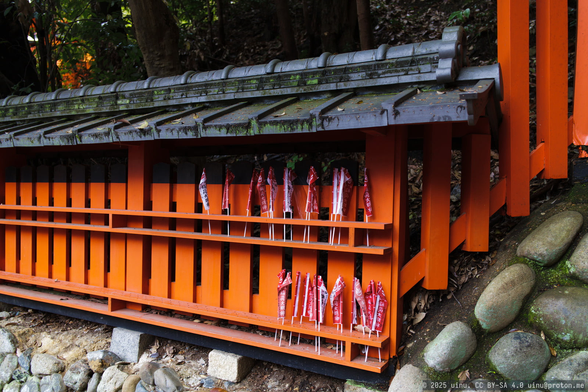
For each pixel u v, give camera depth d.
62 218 4.10
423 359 2.54
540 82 3.07
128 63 6.85
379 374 2.63
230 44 8.55
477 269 2.95
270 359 2.95
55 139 3.31
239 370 3.02
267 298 3.11
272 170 3.02
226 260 4.47
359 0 5.40
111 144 3.63
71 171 4.11
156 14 4.72
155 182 3.54
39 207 4.04
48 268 4.22
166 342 3.55
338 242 2.79
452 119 1.96
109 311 3.53
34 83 6.99
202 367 3.23
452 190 3.99
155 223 3.56
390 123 2.11
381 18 7.80
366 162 2.72
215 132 2.60
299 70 2.76
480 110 2.03
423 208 2.78
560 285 2.50
